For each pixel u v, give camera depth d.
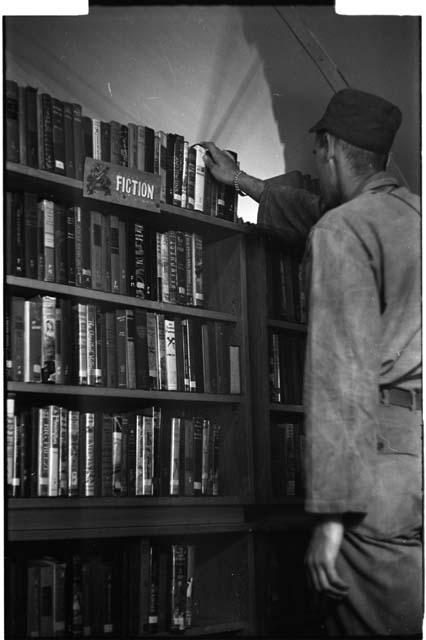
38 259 2.80
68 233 2.88
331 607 2.75
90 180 2.94
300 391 3.04
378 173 2.98
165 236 3.12
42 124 2.86
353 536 2.67
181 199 3.15
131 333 2.98
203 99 3.19
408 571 2.71
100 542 2.85
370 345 2.74
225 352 3.16
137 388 2.96
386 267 2.83
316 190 3.08
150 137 3.10
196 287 3.18
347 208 2.87
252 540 2.99
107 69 3.09
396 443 2.73
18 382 2.72
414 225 2.90
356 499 2.62
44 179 2.84
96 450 2.86
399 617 2.71
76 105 2.94
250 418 3.10
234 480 3.07
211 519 3.03
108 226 2.98
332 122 3.01
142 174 3.06
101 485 2.85
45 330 2.79
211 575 3.00
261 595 2.94
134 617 2.87
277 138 3.16
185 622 2.95
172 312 3.09
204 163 3.20
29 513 2.71
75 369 2.84
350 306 2.75
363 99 3.03
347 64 3.12
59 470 2.77
